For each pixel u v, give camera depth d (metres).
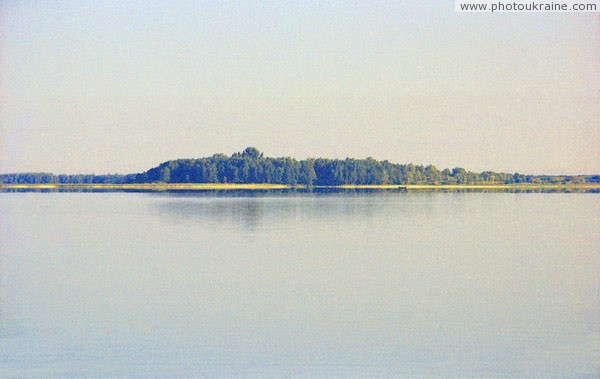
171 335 50.69
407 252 100.00
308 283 72.06
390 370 43.25
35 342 48.91
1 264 88.19
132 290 68.19
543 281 74.06
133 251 102.06
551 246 110.31
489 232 136.38
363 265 85.69
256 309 59.06
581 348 47.62
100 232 137.00
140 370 43.28
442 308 59.66
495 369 43.50
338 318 55.94
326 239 119.50
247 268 83.06
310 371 43.12
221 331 51.81
